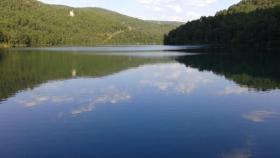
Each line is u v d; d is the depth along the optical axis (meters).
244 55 94.06
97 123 25.69
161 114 28.08
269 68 59.31
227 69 59.38
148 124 25.17
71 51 135.25
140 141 21.53
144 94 36.72
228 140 21.55
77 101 33.66
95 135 22.84
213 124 25.06
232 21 176.50
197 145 20.73
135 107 30.69
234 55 95.38
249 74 51.78
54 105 32.03
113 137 22.34
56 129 24.39
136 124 25.25
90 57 94.62
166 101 33.06
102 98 34.94
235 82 44.25
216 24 196.62
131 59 86.06
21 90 39.97
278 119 26.31
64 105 31.98
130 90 39.28
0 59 86.81
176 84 43.34
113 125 25.06
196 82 44.84
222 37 174.88
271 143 20.95
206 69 60.22
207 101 32.88
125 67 65.81
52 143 21.52
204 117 27.05
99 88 40.91
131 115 27.89
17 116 28.20
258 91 37.66
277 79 46.12
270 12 160.88
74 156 19.38
